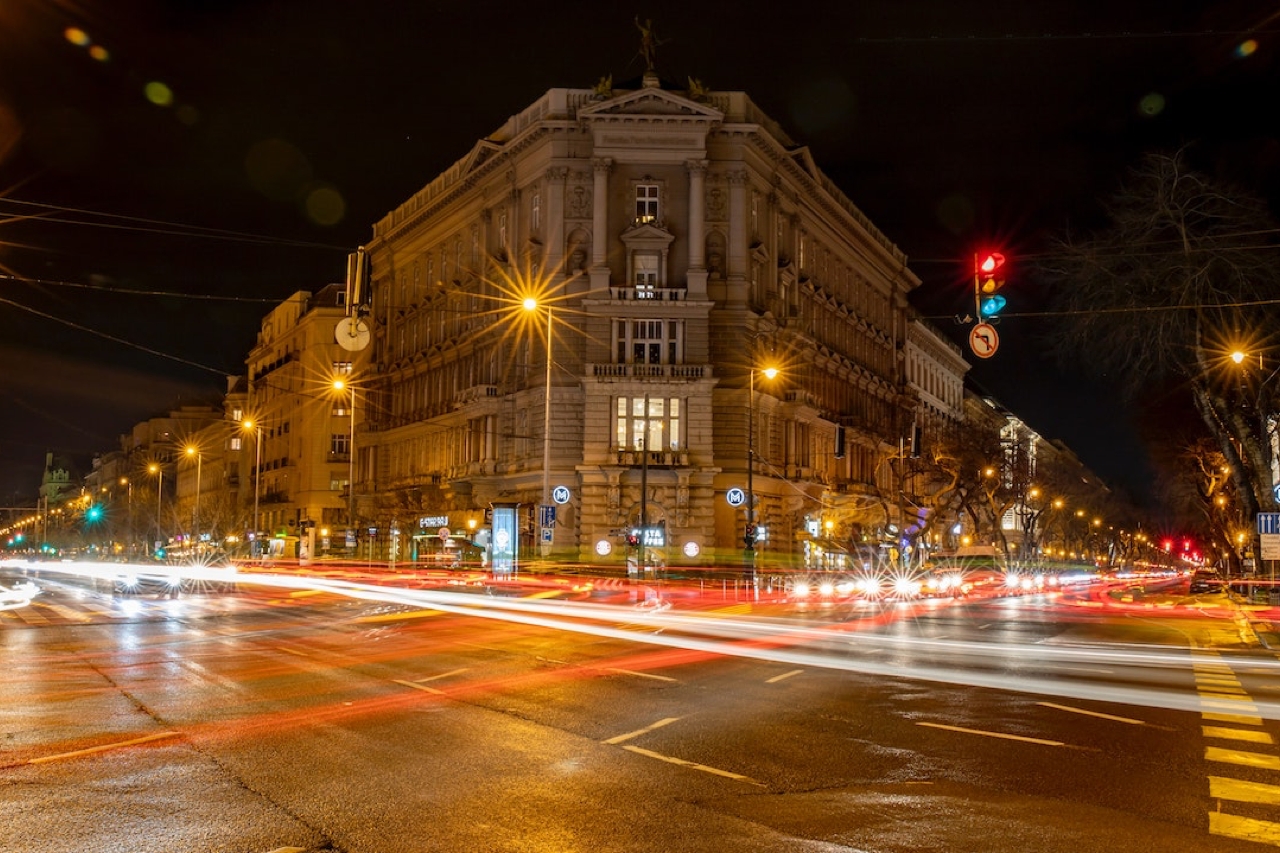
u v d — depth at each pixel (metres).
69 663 17.91
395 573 57.44
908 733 11.59
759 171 64.75
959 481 72.56
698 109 60.62
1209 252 35.66
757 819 8.12
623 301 60.12
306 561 72.19
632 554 51.84
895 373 94.12
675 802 8.62
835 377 78.62
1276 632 26.94
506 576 50.72
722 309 61.72
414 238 81.19
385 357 85.44
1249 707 13.47
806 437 71.44
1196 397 42.81
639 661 18.33
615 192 61.53
